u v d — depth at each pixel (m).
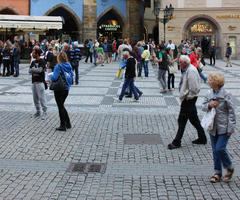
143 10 42.97
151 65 28.08
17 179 5.79
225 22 34.59
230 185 5.63
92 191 5.37
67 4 37.50
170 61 14.50
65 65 8.46
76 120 9.68
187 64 7.27
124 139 8.05
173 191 5.39
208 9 34.44
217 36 34.94
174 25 34.81
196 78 7.16
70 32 39.47
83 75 20.00
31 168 6.29
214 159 5.79
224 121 5.54
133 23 39.72
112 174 6.06
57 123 9.38
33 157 6.86
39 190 5.38
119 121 9.63
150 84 16.83
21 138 8.02
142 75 20.72
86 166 6.43
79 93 13.93
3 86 15.48
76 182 5.71
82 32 38.25
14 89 14.68
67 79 8.49
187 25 34.81
